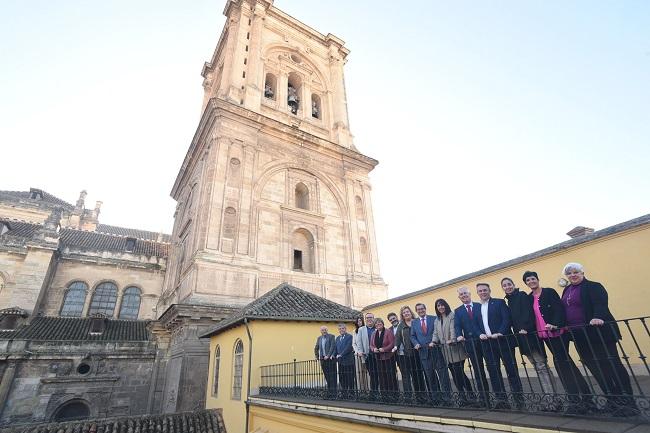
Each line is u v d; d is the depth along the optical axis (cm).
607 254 826
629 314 770
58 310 2698
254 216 2086
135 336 2348
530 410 436
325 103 3117
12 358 1903
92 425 1158
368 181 2830
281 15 3178
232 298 1769
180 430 1154
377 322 761
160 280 3148
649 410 347
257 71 2708
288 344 1193
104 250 3022
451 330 603
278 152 2430
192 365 1522
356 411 618
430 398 555
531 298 518
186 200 2717
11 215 3562
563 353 455
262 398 977
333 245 2369
